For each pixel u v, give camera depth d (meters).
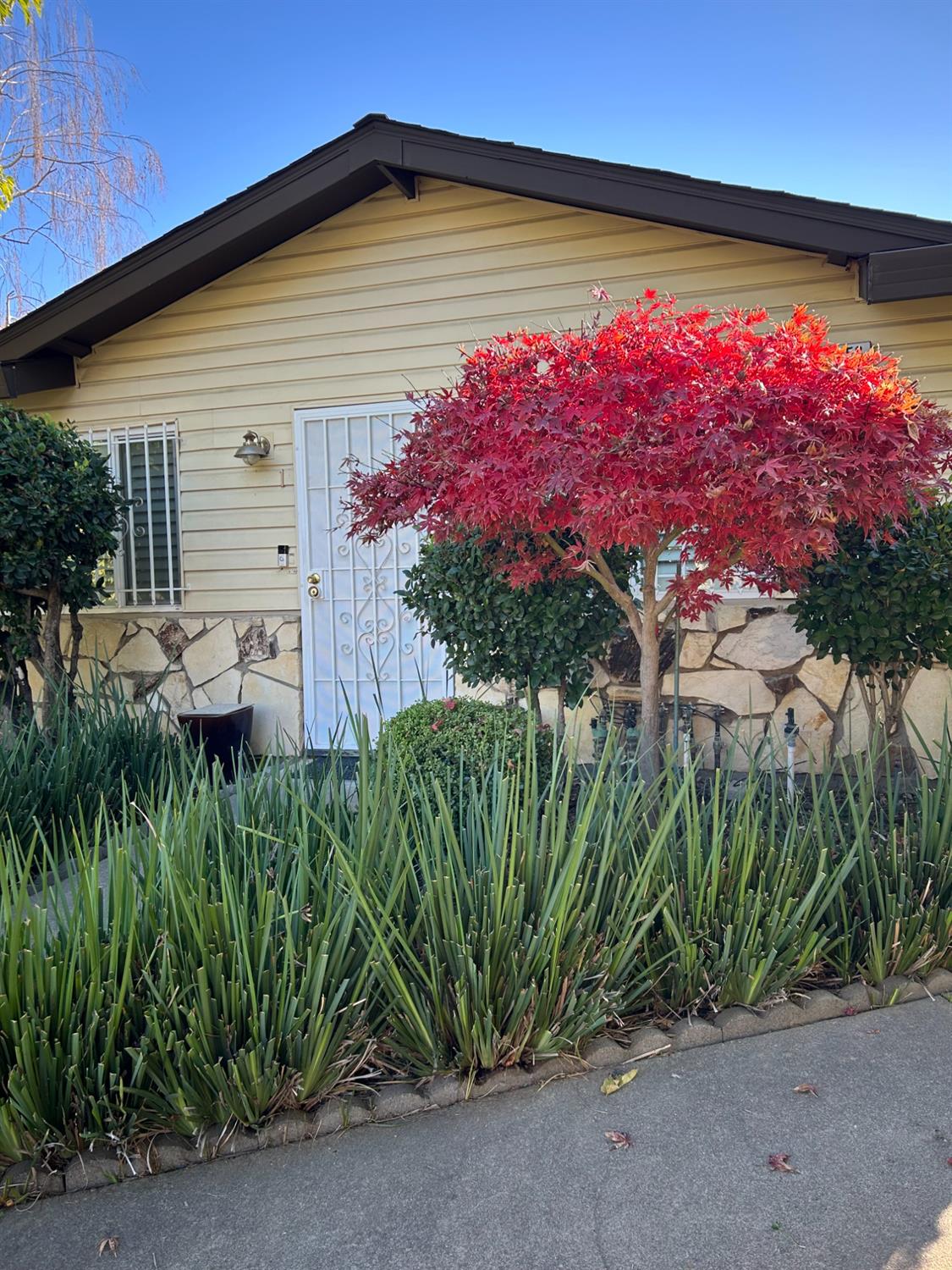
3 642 5.48
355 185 5.11
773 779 2.81
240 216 5.09
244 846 2.21
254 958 1.92
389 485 3.04
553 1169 1.72
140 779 3.92
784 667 4.74
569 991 2.05
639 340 2.65
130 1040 1.86
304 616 5.71
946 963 2.44
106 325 5.72
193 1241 1.58
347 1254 1.53
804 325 2.71
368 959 1.92
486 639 3.60
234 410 5.73
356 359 5.45
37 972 1.78
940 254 3.99
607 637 3.62
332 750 2.80
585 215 4.95
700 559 2.96
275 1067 1.81
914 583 3.25
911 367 4.53
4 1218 1.66
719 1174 1.69
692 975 2.20
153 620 6.01
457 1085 1.96
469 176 4.68
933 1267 1.45
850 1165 1.70
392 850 2.20
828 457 2.29
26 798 3.35
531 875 2.16
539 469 2.50
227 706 5.50
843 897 2.38
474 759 3.29
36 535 4.86
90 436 6.04
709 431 2.29
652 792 2.62
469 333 5.22
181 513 5.90
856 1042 2.14
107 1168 1.74
